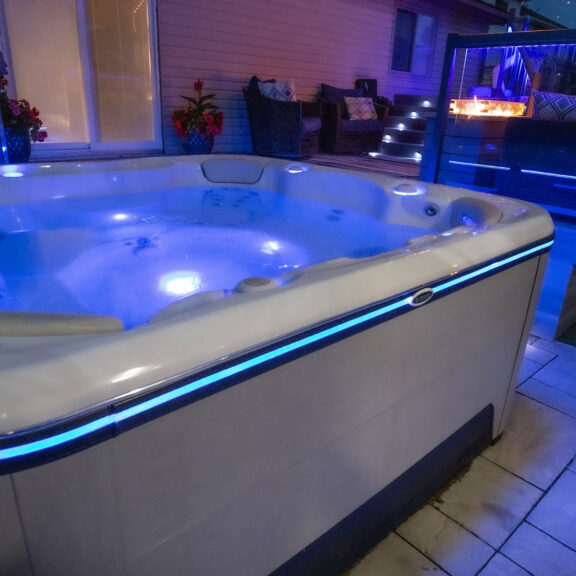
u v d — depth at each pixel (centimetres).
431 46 837
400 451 122
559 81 557
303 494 99
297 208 284
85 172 257
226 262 214
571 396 202
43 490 61
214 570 88
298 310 84
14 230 231
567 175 279
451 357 126
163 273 200
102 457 65
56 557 66
